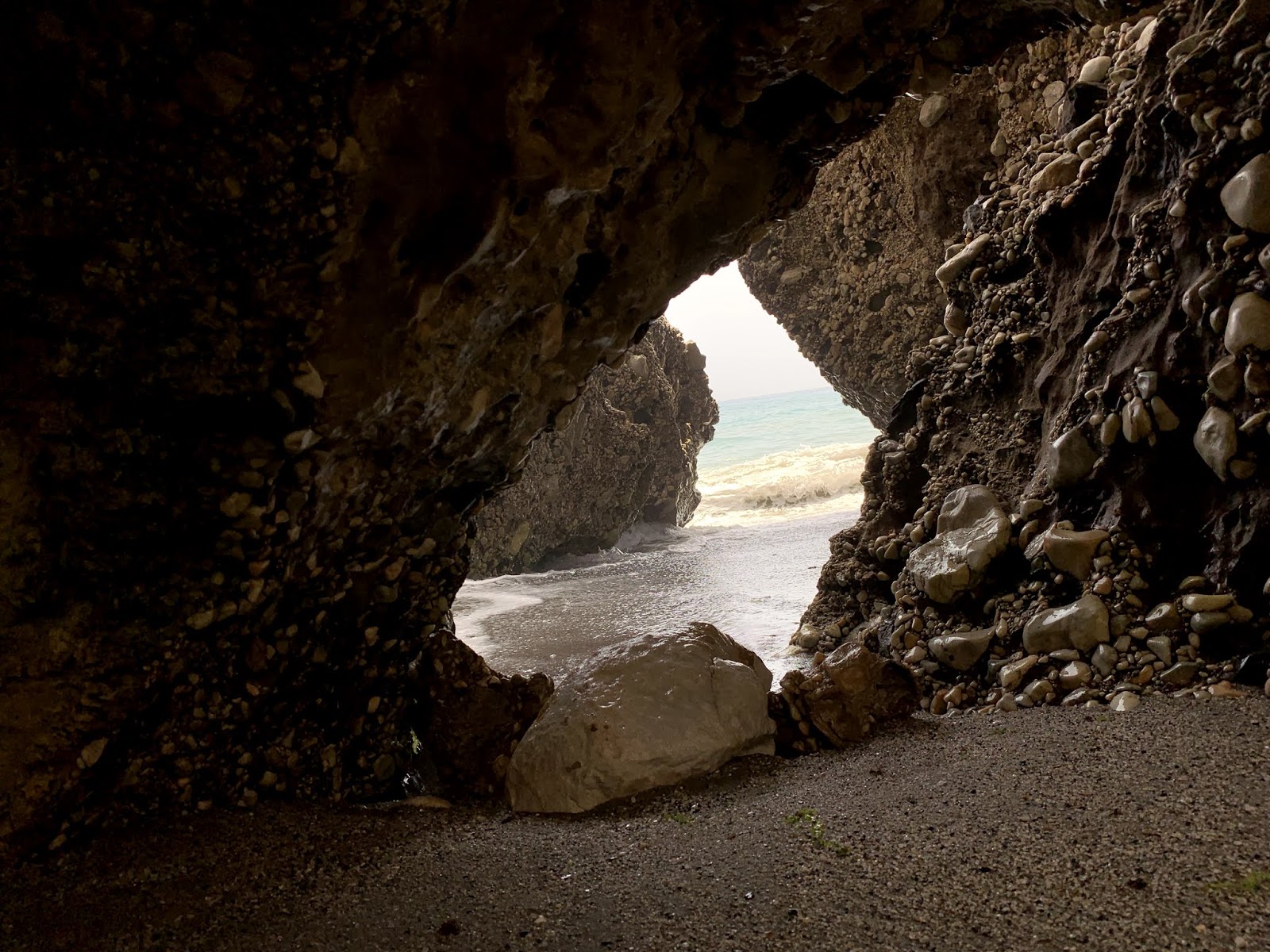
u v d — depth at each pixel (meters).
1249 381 3.41
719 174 3.34
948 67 3.28
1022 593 4.23
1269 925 1.77
